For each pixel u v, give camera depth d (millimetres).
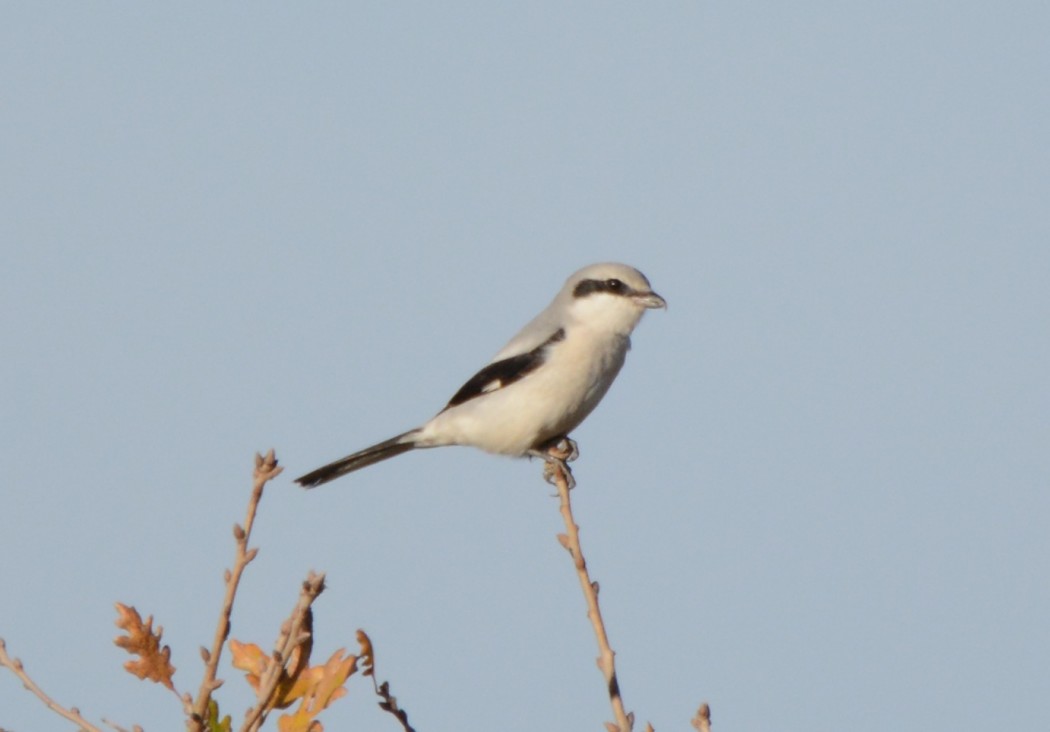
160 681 5863
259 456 5789
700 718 5977
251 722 5727
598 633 6574
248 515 5738
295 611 5754
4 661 5852
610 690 6281
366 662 6137
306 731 5914
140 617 5922
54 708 5777
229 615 5668
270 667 5750
